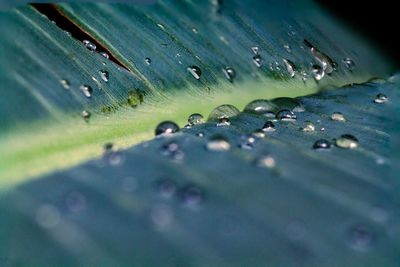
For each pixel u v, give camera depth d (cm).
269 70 26
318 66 27
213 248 21
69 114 23
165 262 21
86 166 23
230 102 25
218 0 27
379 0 30
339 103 26
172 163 23
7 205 22
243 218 22
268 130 24
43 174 23
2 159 23
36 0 25
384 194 22
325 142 24
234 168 23
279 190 22
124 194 22
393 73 28
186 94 25
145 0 27
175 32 26
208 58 26
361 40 29
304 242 22
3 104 23
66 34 25
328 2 30
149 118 24
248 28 27
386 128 24
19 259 21
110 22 26
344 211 22
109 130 24
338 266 21
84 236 22
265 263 21
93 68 24
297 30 28
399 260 21
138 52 25
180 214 22
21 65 24
